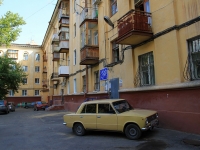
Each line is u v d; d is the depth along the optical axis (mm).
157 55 8906
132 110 7621
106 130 7375
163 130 7922
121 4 11922
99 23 14820
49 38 36312
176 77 7824
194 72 7418
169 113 8062
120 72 11906
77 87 19297
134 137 6719
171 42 8133
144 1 10375
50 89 33344
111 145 6273
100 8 14758
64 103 23859
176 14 8047
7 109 23188
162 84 8523
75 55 21000
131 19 9039
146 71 10008
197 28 7121
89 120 7738
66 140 7344
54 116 16531
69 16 23312
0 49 40562
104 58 13820
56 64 30000
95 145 6395
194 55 7430
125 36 9398
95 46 14750
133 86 10500
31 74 42562
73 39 21406
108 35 13594
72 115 8258
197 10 7148
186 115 7301
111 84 12859
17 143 7285
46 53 40000
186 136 6793
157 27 8961
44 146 6645
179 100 7637
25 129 10430
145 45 9852
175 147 5711
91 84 16094
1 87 25297
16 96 40594
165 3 8547
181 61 7746
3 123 13438
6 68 25734
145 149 5664
